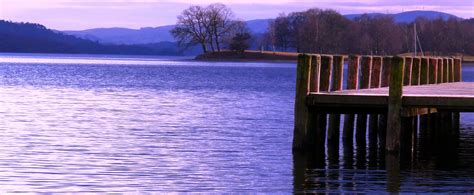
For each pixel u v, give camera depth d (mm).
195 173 22969
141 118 39312
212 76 105000
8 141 29094
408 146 26641
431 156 26734
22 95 57031
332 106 25219
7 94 58031
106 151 27047
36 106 46156
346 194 20188
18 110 42875
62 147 27797
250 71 131625
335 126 28703
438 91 27625
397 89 23859
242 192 20469
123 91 65125
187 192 20453
